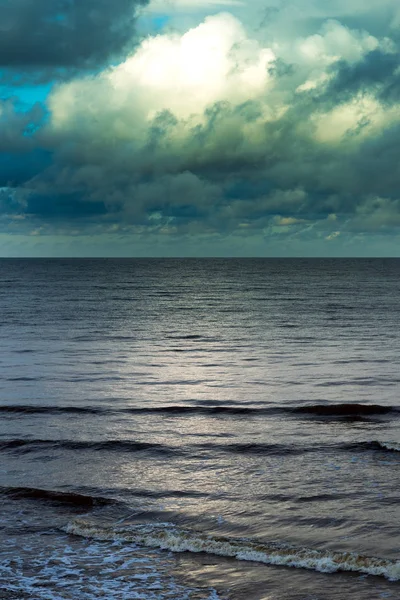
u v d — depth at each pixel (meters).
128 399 24.80
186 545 11.87
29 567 11.15
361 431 19.86
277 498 14.09
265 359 35.56
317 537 12.10
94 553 11.66
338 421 21.16
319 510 13.36
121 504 13.91
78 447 18.12
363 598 9.95
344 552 11.41
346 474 15.64
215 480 15.35
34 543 12.09
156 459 17.08
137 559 11.43
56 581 10.66
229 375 30.34
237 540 12.03
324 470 15.98
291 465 16.45
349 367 32.47
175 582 10.61
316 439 18.88
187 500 14.09
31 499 14.16
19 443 18.39
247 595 10.16
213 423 20.97
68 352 38.06
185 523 12.91
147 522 12.99
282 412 22.44
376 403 24.03
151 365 33.47
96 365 33.31
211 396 25.38
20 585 10.52
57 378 29.47
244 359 35.59
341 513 13.17
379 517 12.95
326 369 31.91
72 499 14.11
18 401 24.31
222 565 11.16
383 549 11.55
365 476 15.48
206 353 38.09
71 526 12.68
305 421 21.19
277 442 18.58
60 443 18.47
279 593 10.18
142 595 10.21
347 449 17.80
